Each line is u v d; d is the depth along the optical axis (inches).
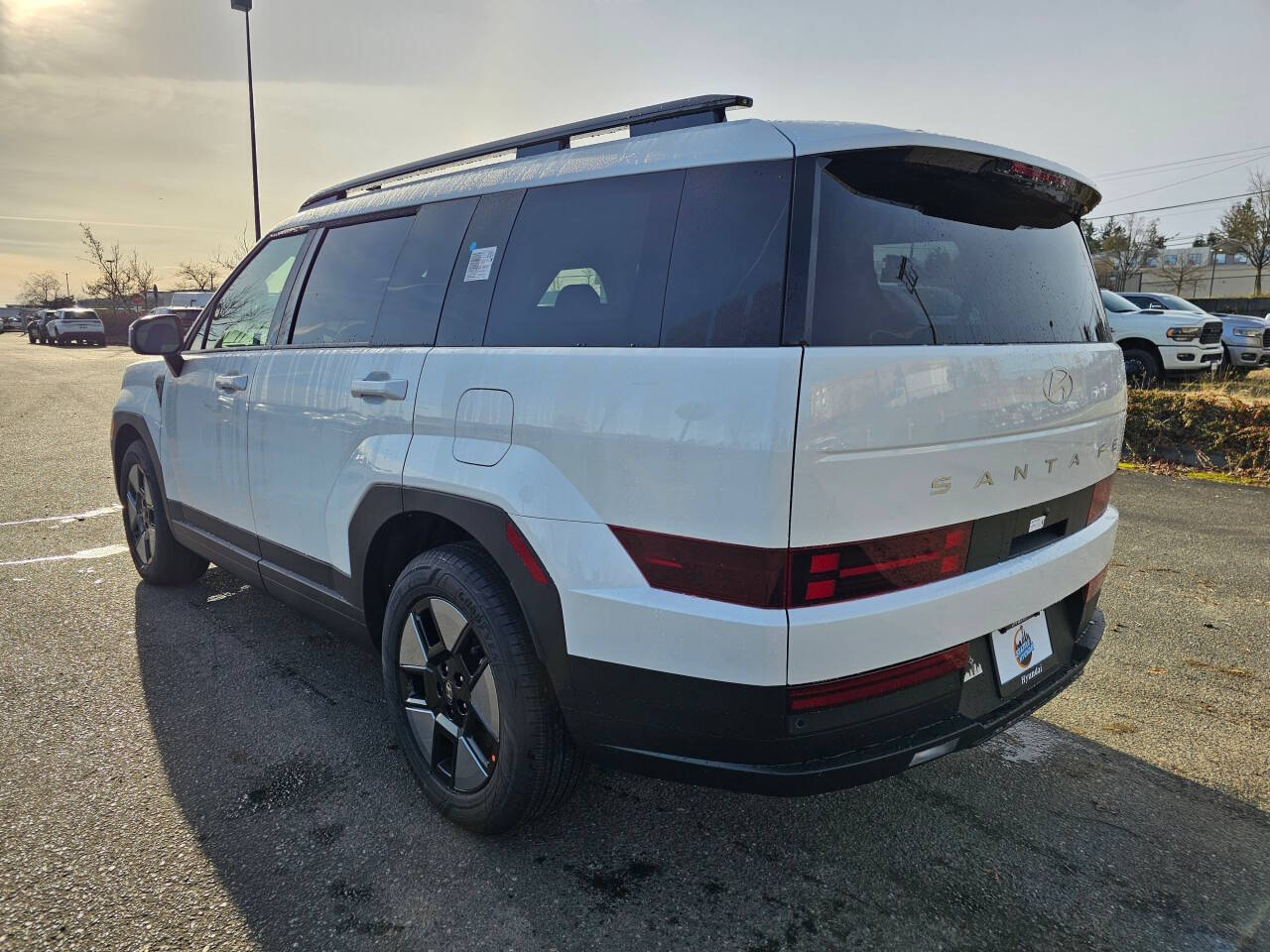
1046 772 112.0
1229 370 486.3
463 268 102.3
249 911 83.7
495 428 89.4
